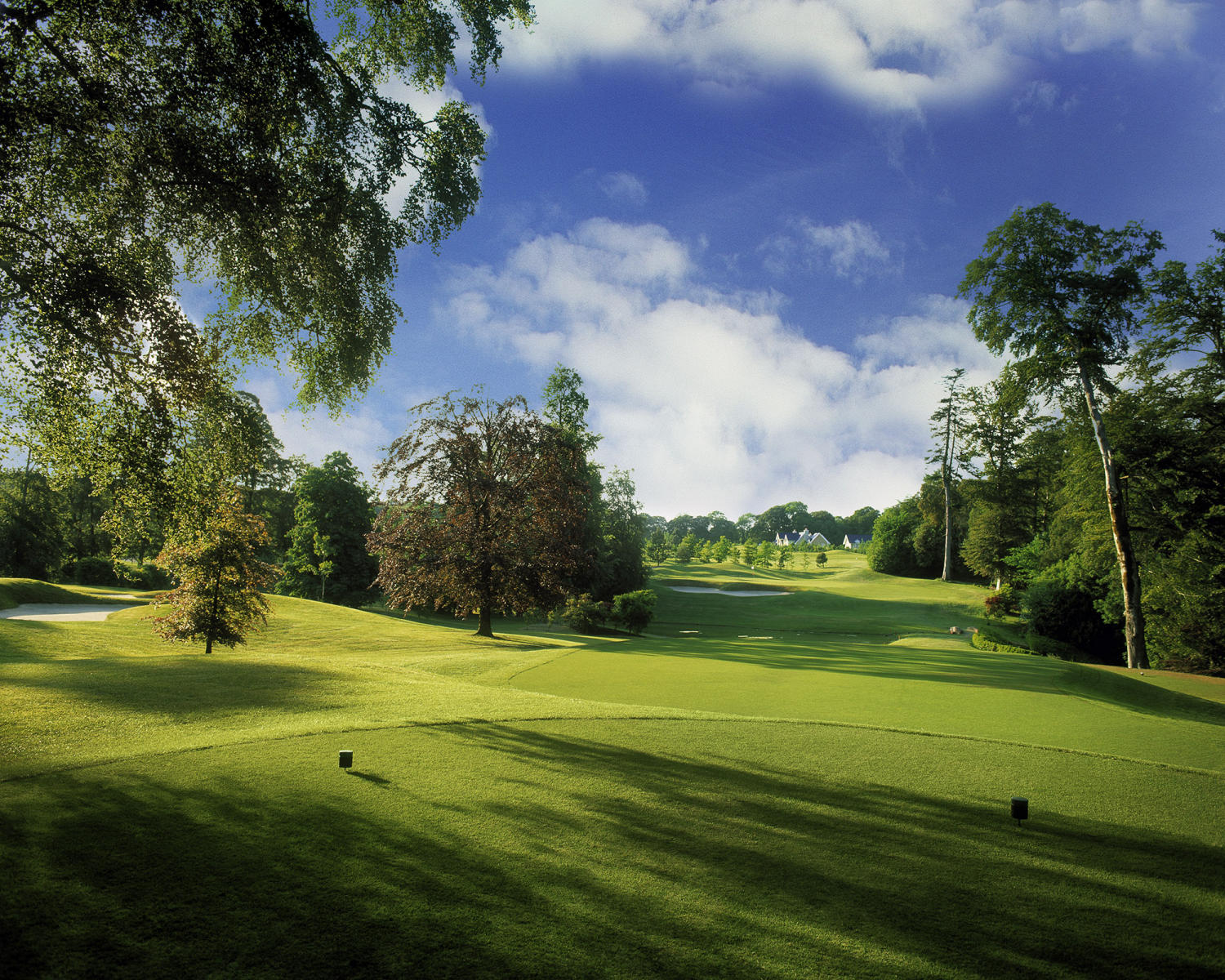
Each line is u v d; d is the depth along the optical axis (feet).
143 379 32.42
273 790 17.95
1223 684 45.88
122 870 13.17
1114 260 80.07
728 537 479.82
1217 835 16.29
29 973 9.78
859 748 23.56
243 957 10.37
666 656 56.54
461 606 92.12
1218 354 80.48
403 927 11.35
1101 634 99.96
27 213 28.94
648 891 12.91
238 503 58.18
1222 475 80.28
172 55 27.78
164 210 32.09
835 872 13.97
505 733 24.70
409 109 34.81
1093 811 17.74
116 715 25.99
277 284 35.81
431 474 89.10
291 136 33.12
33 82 25.70
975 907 12.61
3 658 42.42
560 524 89.25
